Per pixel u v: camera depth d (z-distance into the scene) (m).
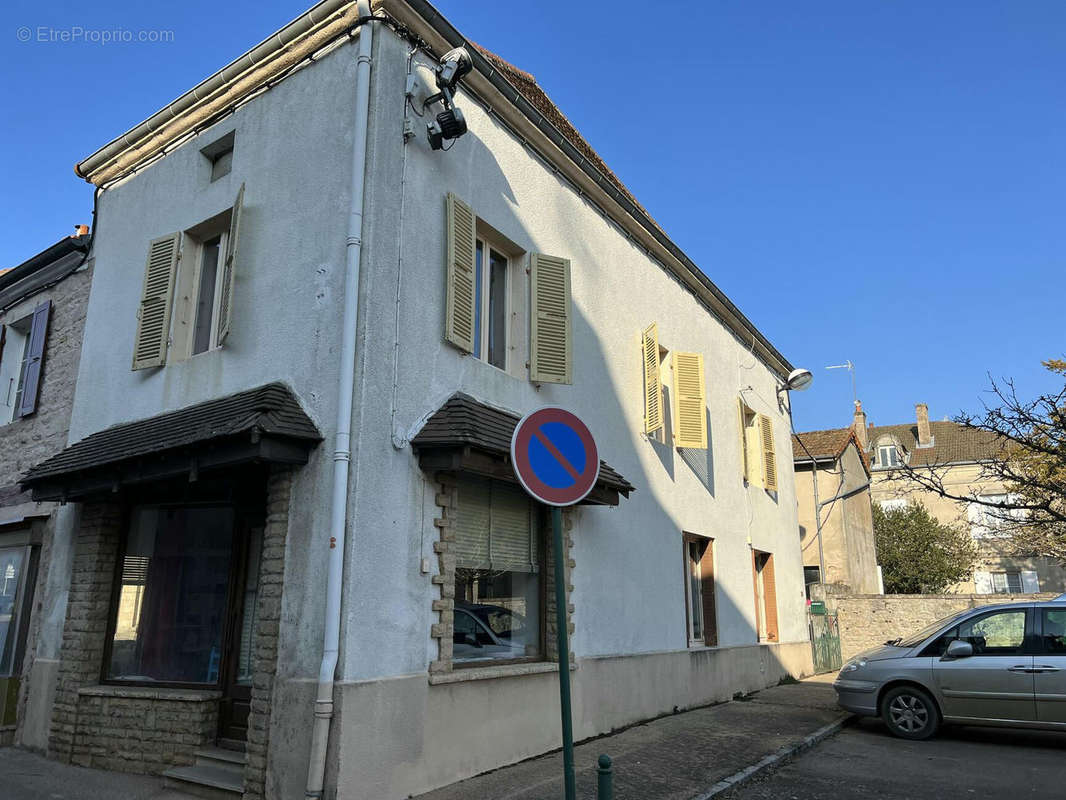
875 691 9.15
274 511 6.33
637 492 10.14
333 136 6.97
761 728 9.12
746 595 13.23
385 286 6.55
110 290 9.13
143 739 7.05
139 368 8.00
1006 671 8.45
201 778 6.34
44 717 7.82
